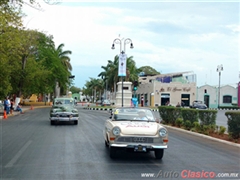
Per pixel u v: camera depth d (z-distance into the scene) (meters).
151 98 65.75
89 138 14.33
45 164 8.86
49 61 57.34
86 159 9.59
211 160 9.90
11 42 22.94
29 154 10.33
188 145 13.00
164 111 22.27
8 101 32.28
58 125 20.91
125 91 47.78
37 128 18.86
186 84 66.50
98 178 7.46
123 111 10.92
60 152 10.71
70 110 21.28
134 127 9.52
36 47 43.31
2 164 8.85
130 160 9.57
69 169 8.30
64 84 63.09
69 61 71.50
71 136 15.02
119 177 7.58
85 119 26.84
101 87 121.25
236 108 64.81
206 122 16.92
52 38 61.25
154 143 9.34
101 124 22.03
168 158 10.05
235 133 13.82
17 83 40.88
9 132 16.69
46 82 54.22
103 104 63.72
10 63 29.92
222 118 33.25
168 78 72.69
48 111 41.53
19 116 30.83
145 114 10.82
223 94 70.31
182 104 64.31
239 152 11.51
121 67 39.53
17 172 7.96
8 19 18.72
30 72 40.81
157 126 9.76
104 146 12.03
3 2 11.99
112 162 9.23
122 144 9.24
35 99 91.31
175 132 17.92
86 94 166.12
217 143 13.71
